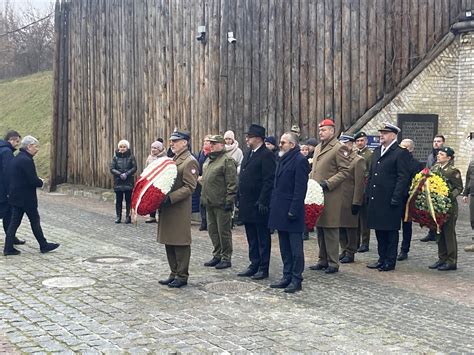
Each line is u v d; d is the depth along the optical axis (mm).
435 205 9156
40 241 10297
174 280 8172
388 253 9328
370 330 6383
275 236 12336
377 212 9227
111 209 16328
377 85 14547
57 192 20672
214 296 7684
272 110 14445
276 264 9703
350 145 10008
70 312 6910
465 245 11484
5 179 10414
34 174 10070
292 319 6742
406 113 14625
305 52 14438
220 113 14477
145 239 11727
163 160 7949
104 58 19094
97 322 6547
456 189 9555
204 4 14820
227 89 14453
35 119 30188
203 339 6043
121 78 18312
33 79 36125
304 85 14461
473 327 6531
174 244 8008
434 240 11797
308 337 6137
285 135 8164
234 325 6504
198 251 10656
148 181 7828
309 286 8297
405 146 10531
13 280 8367
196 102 15180
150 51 16953
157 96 16719
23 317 6711
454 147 14805
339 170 9141
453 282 8609
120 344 5875
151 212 7809
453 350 5805
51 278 8492
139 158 17562
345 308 7211
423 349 5824
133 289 7961
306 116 14469
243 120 14477
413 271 9305
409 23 14672
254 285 8289
